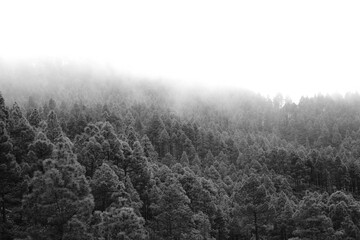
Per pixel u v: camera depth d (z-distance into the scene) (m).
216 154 119.62
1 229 28.88
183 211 43.78
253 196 49.31
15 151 33.84
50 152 30.92
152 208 46.09
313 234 45.94
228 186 81.88
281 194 65.06
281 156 109.88
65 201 24.25
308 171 105.38
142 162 47.91
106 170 37.31
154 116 114.25
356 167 105.44
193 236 44.50
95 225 27.23
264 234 60.91
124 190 39.94
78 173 26.61
